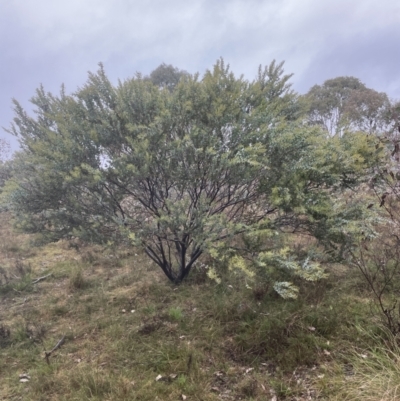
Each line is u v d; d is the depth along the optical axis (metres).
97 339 3.59
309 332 3.32
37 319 4.13
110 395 2.71
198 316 3.83
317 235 3.88
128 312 4.11
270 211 4.07
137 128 3.92
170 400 2.66
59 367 3.17
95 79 4.34
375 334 3.16
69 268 5.67
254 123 3.95
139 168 3.97
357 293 3.98
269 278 3.74
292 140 3.70
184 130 4.16
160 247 4.56
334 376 2.77
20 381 3.05
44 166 4.00
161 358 3.13
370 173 3.79
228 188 4.12
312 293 3.95
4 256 6.61
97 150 4.11
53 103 4.75
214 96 4.10
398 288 3.89
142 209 4.34
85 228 4.14
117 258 5.88
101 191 4.08
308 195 3.66
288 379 2.82
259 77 5.00
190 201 4.22
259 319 3.59
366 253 4.28
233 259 3.52
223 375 2.96
